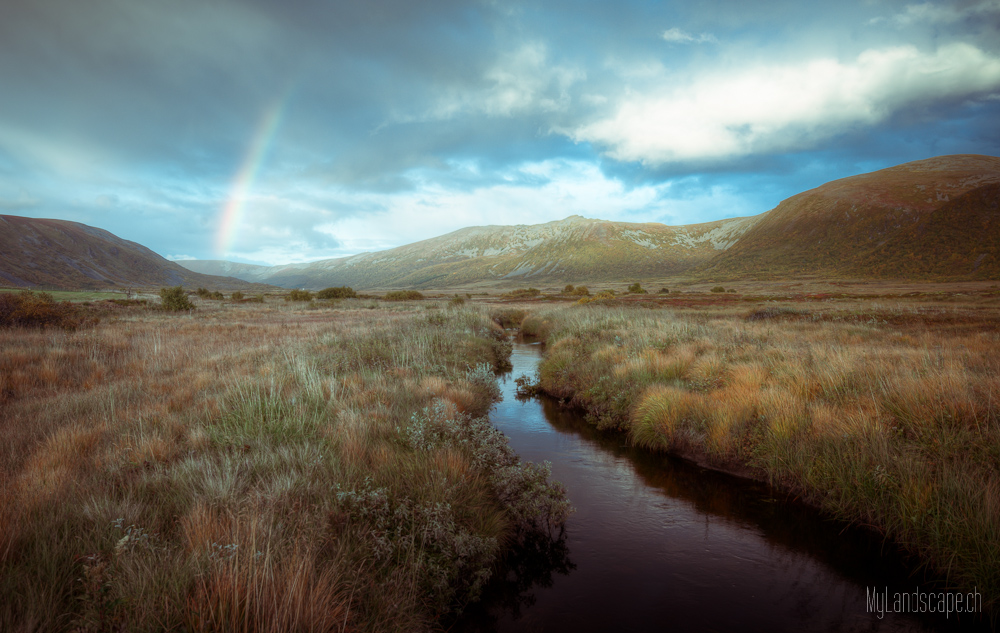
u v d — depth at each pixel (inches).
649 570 177.6
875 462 208.4
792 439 254.4
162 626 104.7
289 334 756.0
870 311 933.8
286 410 283.1
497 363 636.1
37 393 347.9
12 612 106.2
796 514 219.1
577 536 203.8
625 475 270.7
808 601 157.6
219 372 418.3
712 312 1095.6
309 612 111.2
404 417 282.4
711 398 321.4
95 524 145.4
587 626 145.9
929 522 175.0
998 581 148.0
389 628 124.9
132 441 231.9
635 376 404.8
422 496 181.5
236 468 189.6
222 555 124.8
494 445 254.4
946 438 205.6
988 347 413.4
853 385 291.9
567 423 381.4
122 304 1453.0
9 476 187.0
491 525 189.3
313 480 188.9
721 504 231.5
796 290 3698.3
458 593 160.6
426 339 600.7
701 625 145.1
